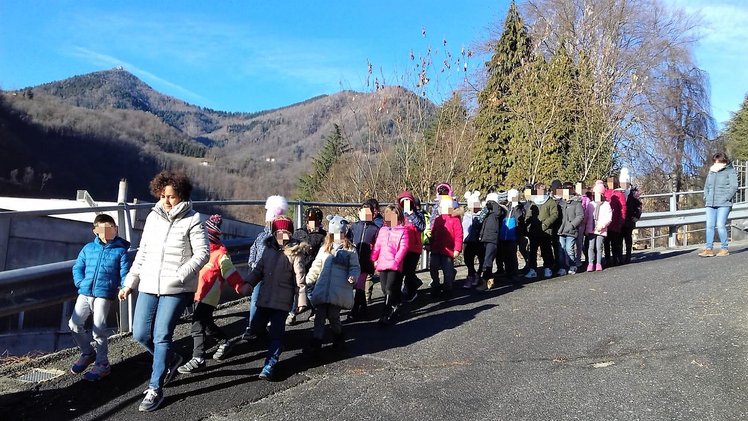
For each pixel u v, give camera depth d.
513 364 5.53
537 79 20.94
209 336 6.05
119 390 5.04
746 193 20.31
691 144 31.67
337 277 6.09
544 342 6.14
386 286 7.32
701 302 7.18
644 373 5.07
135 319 4.86
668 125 29.75
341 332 6.25
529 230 10.61
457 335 6.64
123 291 4.92
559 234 10.80
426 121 16.11
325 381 5.28
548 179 19.86
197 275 4.90
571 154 20.31
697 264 10.16
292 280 5.64
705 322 6.31
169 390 5.07
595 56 26.11
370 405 4.67
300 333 6.99
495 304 8.19
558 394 4.75
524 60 22.64
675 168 30.70
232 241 7.88
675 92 30.59
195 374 5.48
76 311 5.31
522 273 11.30
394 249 7.34
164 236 4.82
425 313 7.92
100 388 5.07
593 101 21.09
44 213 5.43
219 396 4.92
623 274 9.89
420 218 8.72
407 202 8.61
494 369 5.42
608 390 4.77
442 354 5.96
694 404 4.42
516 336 6.44
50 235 13.98
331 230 6.23
